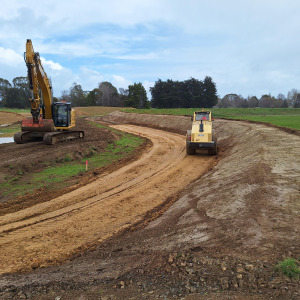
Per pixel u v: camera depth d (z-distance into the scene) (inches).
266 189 330.0
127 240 289.0
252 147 616.7
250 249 211.8
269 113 2333.9
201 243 236.2
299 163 429.4
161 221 327.3
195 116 762.2
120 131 1306.6
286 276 175.8
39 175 535.8
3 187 464.1
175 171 579.8
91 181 512.4
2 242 301.0
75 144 833.5
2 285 212.2
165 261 213.8
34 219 357.1
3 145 799.7
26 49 697.0
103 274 211.8
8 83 4594.0
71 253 275.7
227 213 293.0
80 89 4712.1
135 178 533.6
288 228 238.2
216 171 519.8
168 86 3570.4
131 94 4025.6
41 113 857.5
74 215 369.4
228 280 177.9
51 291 193.0
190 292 171.5
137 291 180.4
